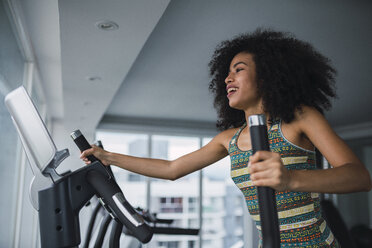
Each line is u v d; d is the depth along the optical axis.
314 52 1.24
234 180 1.04
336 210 3.43
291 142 0.94
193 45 3.28
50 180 0.86
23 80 3.14
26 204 4.14
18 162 2.96
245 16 2.67
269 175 0.58
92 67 3.19
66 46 2.70
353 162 0.76
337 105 5.57
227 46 1.40
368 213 6.68
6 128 2.37
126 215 0.82
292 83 1.05
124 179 7.23
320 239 0.92
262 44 1.12
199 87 4.78
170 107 6.10
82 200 0.86
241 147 1.01
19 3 2.39
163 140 7.48
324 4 2.50
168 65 3.89
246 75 1.07
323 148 0.86
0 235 2.44
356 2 2.48
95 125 6.02
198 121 7.33
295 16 2.68
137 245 3.22
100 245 1.23
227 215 7.69
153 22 2.28
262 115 0.60
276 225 0.59
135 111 6.45
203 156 1.21
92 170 0.88
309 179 0.65
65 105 4.61
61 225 0.84
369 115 6.29
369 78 4.22
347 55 3.49
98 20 2.25
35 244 5.07
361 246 6.15
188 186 7.57
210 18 2.71
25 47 3.03
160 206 7.33
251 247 3.88
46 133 0.81
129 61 3.03
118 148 7.13
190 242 7.36
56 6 2.47
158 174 1.20
